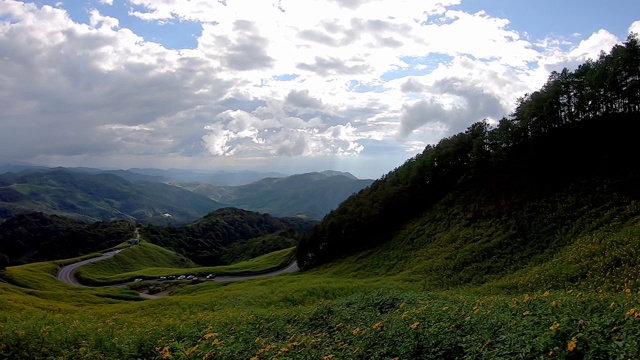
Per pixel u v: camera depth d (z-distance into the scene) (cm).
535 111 8081
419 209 9169
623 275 3634
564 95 7950
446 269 5900
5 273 11906
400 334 1650
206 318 2967
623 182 5841
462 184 8769
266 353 1692
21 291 8444
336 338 1958
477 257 5906
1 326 2180
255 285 7700
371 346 1638
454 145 9500
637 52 6975
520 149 8219
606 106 7638
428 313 1927
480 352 1380
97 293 10250
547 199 6506
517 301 2147
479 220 7138
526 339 1335
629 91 6994
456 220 7606
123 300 9200
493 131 8819
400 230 8744
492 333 1514
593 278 3825
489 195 7694
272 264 13962
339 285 5388
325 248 10556
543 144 7869
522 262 5319
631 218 4950
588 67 7919
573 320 1435
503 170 8025
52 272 14650
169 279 13625
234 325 2545
